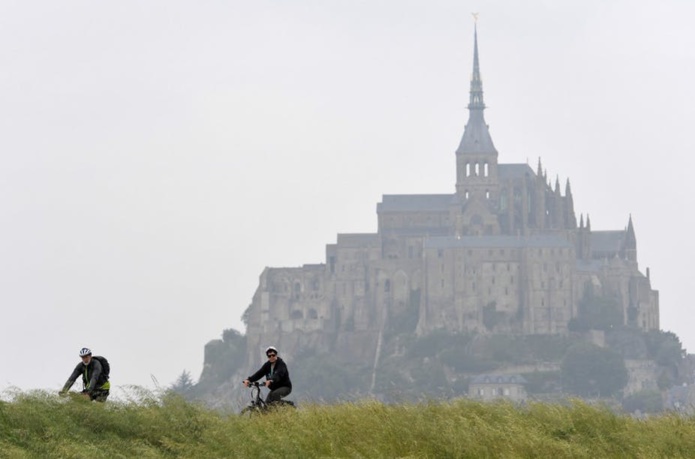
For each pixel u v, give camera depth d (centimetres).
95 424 6538
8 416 6347
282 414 6925
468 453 6456
